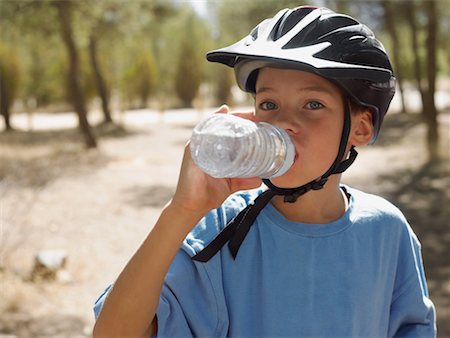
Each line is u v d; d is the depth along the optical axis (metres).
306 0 20.47
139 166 13.73
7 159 13.90
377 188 10.30
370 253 1.45
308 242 1.41
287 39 1.30
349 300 1.40
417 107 29.28
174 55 39.44
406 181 10.73
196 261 1.33
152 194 10.38
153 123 27.86
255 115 1.33
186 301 1.31
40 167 12.63
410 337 1.53
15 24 18.69
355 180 11.05
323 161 1.30
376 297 1.46
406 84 42.88
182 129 24.38
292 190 1.33
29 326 4.68
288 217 1.44
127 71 35.66
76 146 17.58
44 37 20.00
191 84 37.84
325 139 1.29
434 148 13.05
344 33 1.32
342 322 1.39
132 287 1.17
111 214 8.67
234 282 1.38
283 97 1.29
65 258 6.02
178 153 16.30
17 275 5.65
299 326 1.38
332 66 1.25
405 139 16.34
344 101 1.32
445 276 5.84
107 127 25.09
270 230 1.41
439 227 7.69
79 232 7.59
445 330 4.64
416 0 21.16
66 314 4.96
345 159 1.43
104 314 1.20
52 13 18.14
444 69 43.84
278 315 1.38
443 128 17.59
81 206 9.14
